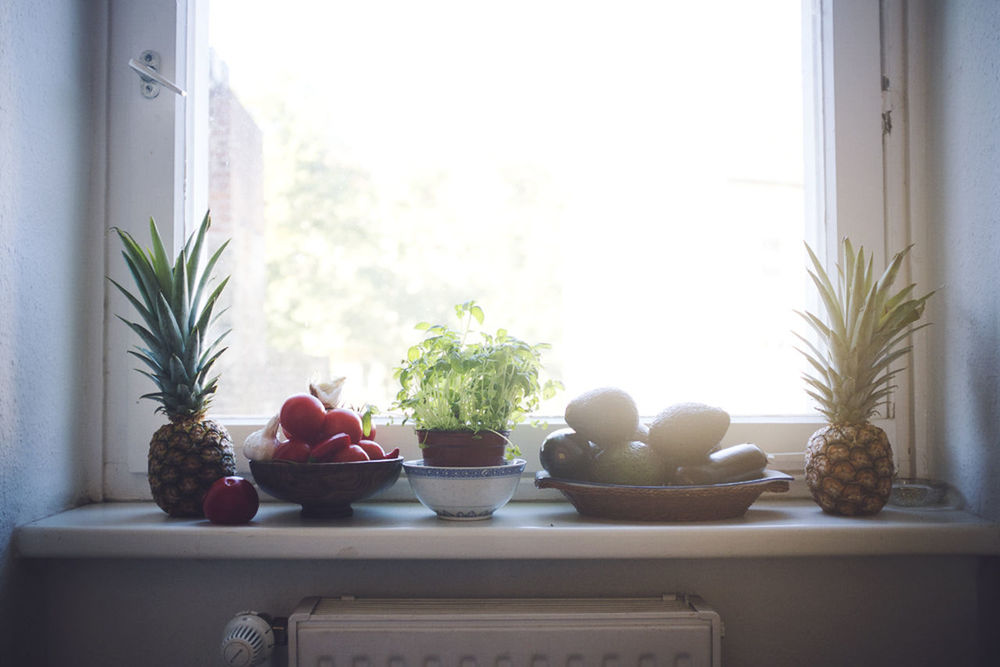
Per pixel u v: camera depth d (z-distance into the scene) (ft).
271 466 3.30
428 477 3.36
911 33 4.17
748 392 4.43
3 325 3.12
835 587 3.68
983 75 3.55
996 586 3.54
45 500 3.49
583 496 3.46
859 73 4.18
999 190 3.43
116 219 3.97
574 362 4.40
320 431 3.51
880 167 4.17
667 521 3.41
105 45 4.00
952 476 3.81
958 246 3.77
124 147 3.99
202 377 3.56
